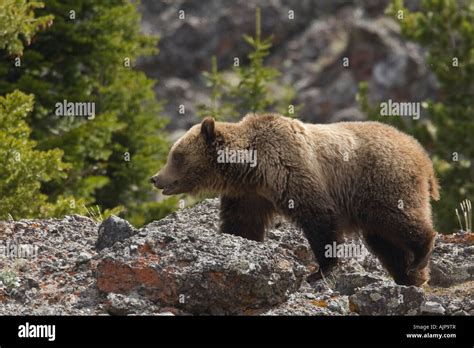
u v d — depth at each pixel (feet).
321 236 50.67
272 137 52.01
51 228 51.65
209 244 42.34
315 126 53.42
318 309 42.11
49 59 104.73
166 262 41.22
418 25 126.41
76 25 104.63
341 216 52.47
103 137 98.84
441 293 50.21
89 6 107.65
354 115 219.00
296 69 236.63
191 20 245.86
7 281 43.39
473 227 108.17
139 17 115.55
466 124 120.88
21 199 73.41
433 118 123.95
